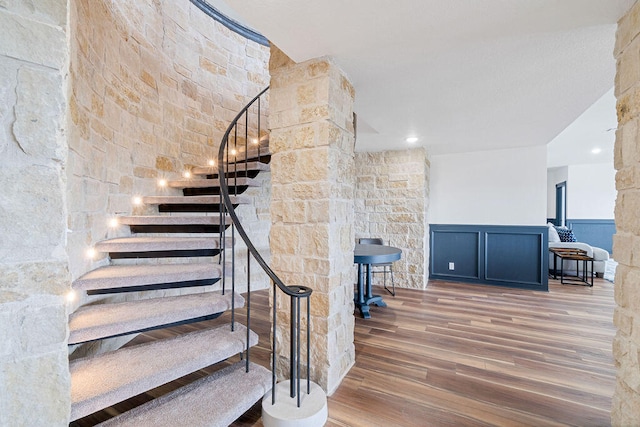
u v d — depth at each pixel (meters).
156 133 2.81
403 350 2.26
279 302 1.87
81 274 1.79
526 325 2.75
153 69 2.77
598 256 4.71
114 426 1.20
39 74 0.73
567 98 2.27
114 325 1.42
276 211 1.86
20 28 0.70
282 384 1.66
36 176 0.73
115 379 1.23
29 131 0.72
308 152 1.75
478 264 4.37
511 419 1.50
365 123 2.96
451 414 1.54
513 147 4.09
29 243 0.73
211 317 1.77
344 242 1.91
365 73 1.90
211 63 3.55
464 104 2.42
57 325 0.76
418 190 4.16
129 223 2.27
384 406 1.60
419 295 3.79
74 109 1.69
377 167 4.39
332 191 1.74
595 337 2.48
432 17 1.34
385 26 1.41
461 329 2.67
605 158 6.08
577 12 1.28
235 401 1.38
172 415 1.28
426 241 4.37
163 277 1.80
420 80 1.99
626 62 1.24
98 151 2.02
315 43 1.55
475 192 4.38
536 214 4.03
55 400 0.76
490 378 1.87
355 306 3.28
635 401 1.16
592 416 1.52
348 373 1.93
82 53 1.80
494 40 1.52
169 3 3.01
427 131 3.24
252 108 4.04
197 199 2.52
